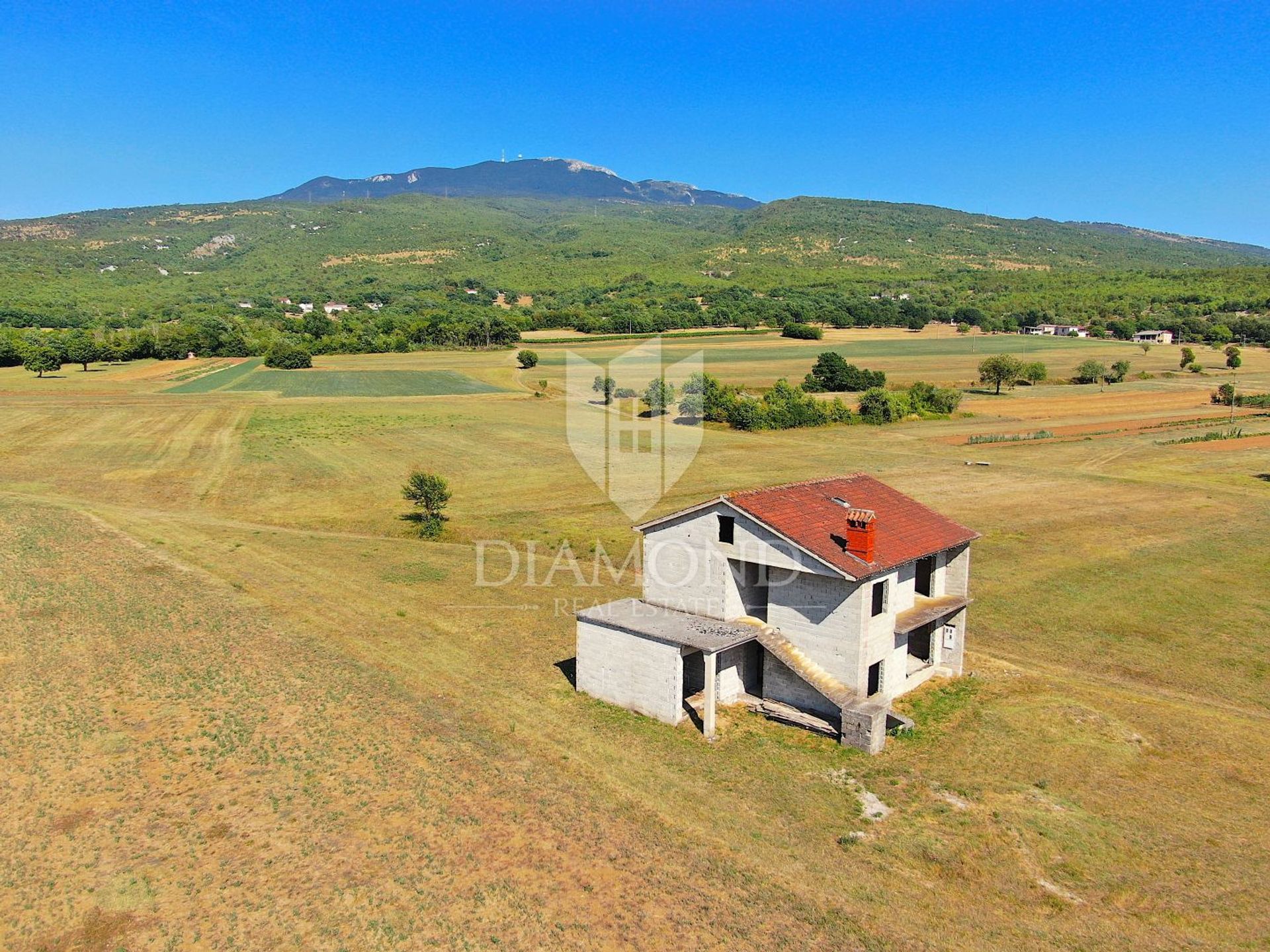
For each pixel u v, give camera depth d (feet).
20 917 58.13
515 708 92.48
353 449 263.49
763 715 91.66
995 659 110.32
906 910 59.93
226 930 56.90
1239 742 86.48
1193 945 56.54
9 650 104.94
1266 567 149.69
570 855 65.51
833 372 404.77
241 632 113.70
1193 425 328.29
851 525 89.04
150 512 186.19
